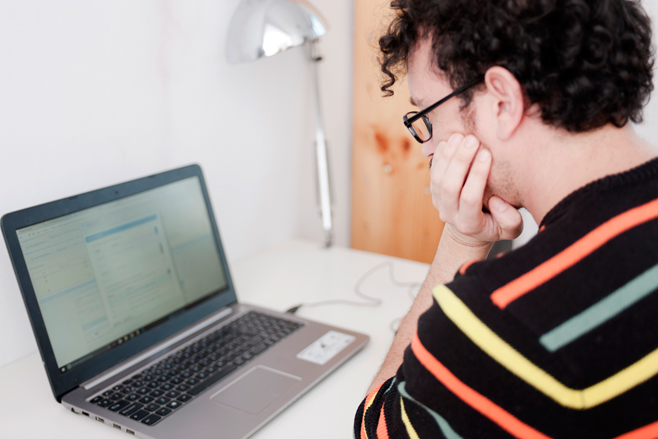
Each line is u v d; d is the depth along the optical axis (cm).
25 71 84
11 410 75
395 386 52
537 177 47
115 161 100
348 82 159
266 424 70
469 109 49
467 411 41
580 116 42
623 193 39
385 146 153
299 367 81
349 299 109
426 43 50
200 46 112
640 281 37
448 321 41
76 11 89
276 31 104
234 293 106
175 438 65
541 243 40
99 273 83
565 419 38
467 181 52
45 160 89
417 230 155
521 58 43
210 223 104
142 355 86
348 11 152
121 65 98
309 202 155
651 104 117
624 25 44
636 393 38
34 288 75
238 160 128
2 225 72
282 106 137
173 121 110
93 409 72
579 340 37
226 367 81
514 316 38
